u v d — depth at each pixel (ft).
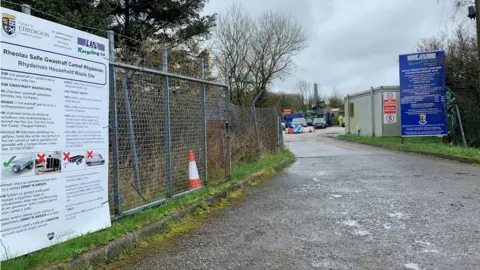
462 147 45.29
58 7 28.68
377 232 15.14
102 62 14.30
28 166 11.32
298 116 168.45
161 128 18.90
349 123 96.58
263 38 98.22
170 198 18.95
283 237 14.87
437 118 52.39
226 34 93.76
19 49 11.05
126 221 15.21
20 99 11.09
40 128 11.69
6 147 10.69
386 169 33.47
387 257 12.44
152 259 12.82
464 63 48.62
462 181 26.13
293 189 25.02
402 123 53.93
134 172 16.94
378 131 76.48
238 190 24.34
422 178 27.81
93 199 13.76
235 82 84.58
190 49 38.58
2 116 10.58
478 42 41.04
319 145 70.44
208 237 15.10
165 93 18.88
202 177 22.80
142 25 43.19
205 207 19.53
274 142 47.32
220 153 25.73
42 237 11.75
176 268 11.99
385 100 74.23
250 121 37.45
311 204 20.44
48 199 11.96
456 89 51.70
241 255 13.00
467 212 17.63
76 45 13.08
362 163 38.81
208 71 35.65
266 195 23.20
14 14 10.93
